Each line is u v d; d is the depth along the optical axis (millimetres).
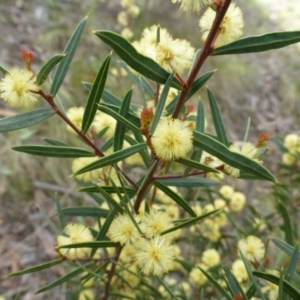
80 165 163
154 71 108
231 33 111
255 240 158
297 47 769
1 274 371
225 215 236
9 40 560
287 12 881
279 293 113
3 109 467
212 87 611
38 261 385
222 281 206
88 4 663
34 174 447
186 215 229
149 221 125
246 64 675
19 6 624
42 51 565
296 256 134
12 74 116
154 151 109
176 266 243
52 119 479
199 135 107
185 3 102
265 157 455
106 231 145
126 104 128
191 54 113
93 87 122
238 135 580
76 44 131
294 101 651
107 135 168
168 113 144
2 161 441
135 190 138
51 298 358
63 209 166
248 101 625
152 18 634
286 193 283
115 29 629
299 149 245
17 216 417
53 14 628
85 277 174
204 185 145
